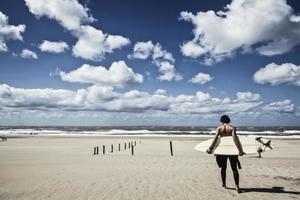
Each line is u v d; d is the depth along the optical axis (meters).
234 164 8.86
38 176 12.38
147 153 25.42
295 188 9.65
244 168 14.68
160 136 67.62
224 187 9.56
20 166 16.00
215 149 8.85
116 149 31.31
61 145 37.06
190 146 35.06
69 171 13.71
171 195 8.55
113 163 16.78
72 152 26.56
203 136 67.19
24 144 38.84
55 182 10.86
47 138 56.59
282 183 10.59
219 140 8.99
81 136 67.81
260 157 21.22
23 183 10.77
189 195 8.54
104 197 8.38
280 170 14.01
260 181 11.00
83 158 20.27
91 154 24.19
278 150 29.66
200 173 12.80
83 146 35.53
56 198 8.36
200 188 9.52
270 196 8.42
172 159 18.94
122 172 13.12
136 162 17.20
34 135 73.44
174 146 35.22
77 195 8.68
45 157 21.48
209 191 9.05
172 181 10.79
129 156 21.69
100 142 43.91
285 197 8.32
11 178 11.95
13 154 24.28
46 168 14.98
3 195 8.85
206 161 17.73
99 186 9.95
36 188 9.81
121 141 46.56
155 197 8.31
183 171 13.41
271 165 16.08
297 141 46.72
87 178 11.61
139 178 11.46
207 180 11.00
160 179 11.21
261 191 9.11
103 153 24.84
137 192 8.96
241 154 8.58
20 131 104.69
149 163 16.66
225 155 8.87
